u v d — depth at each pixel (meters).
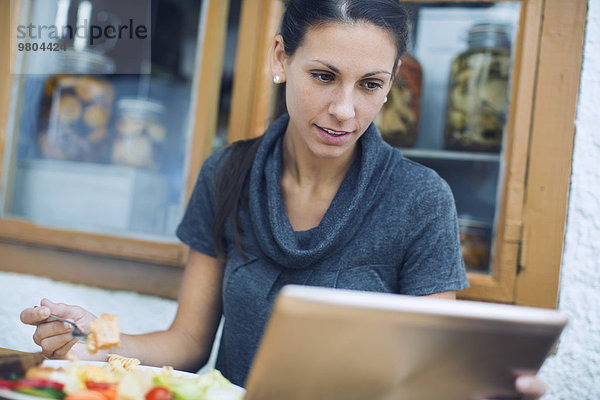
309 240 0.99
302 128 0.88
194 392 0.66
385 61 0.83
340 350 0.51
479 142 1.32
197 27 1.66
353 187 0.98
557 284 1.21
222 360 1.09
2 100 1.59
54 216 1.65
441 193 0.99
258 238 1.00
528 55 1.24
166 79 1.70
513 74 1.27
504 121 1.29
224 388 0.68
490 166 1.32
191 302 1.10
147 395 0.63
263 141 1.06
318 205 1.02
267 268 1.01
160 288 1.46
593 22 1.22
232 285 1.03
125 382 0.61
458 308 0.52
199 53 1.46
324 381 0.53
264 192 1.03
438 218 0.98
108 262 1.51
